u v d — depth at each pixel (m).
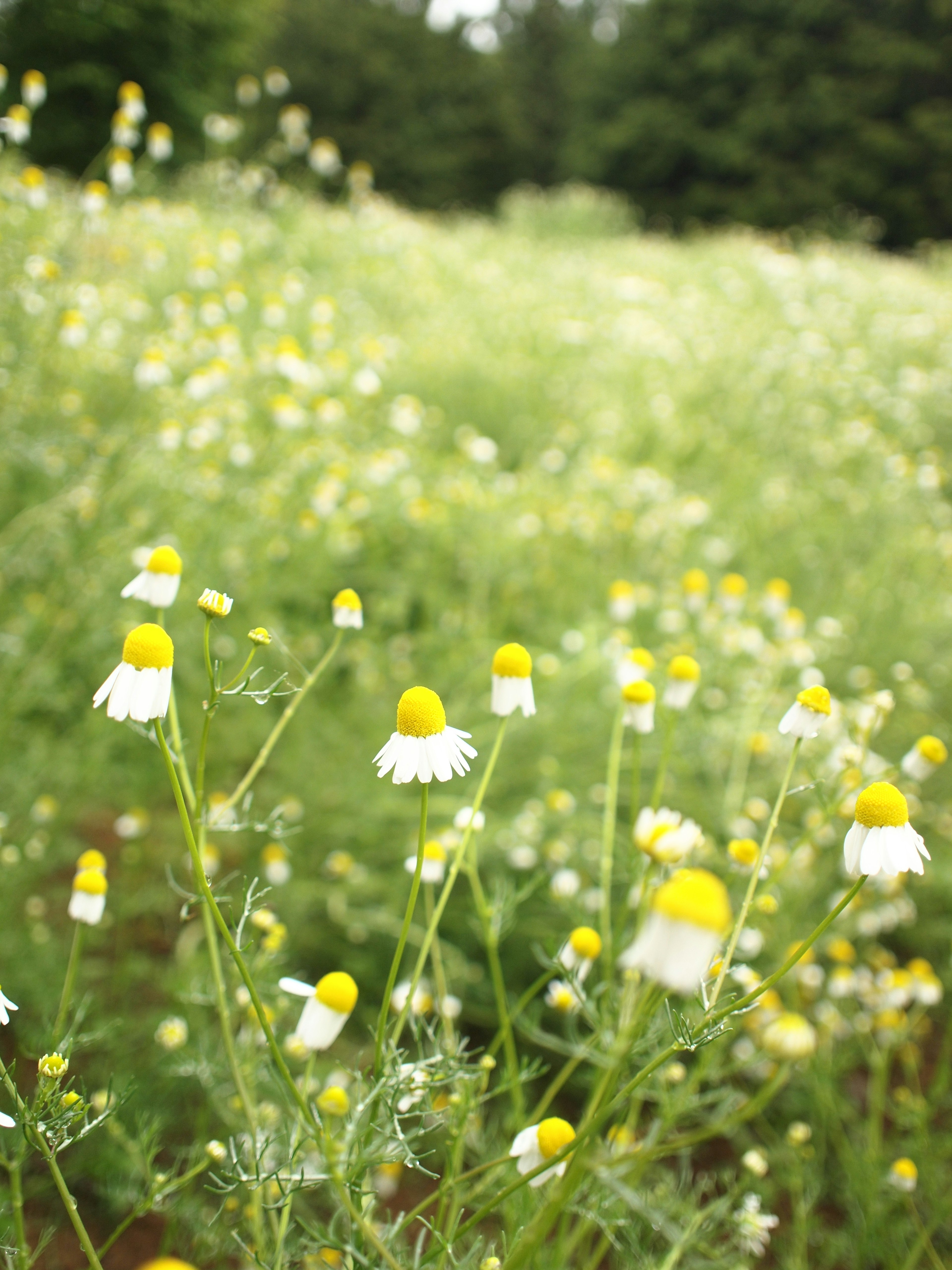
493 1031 2.99
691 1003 1.62
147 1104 2.30
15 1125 1.21
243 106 14.84
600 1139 1.53
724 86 25.83
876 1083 2.80
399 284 8.87
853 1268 2.23
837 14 24.73
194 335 4.71
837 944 2.77
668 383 8.03
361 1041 2.73
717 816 3.38
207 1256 1.80
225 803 1.60
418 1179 2.49
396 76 31.05
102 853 3.30
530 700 1.60
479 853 3.11
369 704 3.89
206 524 3.83
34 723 3.22
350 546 4.36
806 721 1.53
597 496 5.75
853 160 24.25
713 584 5.25
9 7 9.28
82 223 4.16
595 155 28.33
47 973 2.60
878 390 7.96
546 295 10.25
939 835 3.62
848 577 5.26
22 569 3.43
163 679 1.26
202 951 2.72
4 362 3.47
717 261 12.77
